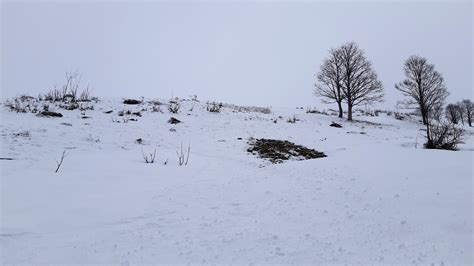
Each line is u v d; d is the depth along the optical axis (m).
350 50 29.55
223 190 6.81
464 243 3.63
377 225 4.40
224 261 3.66
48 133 11.64
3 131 11.02
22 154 8.85
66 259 3.72
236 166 10.38
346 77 29.36
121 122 15.67
